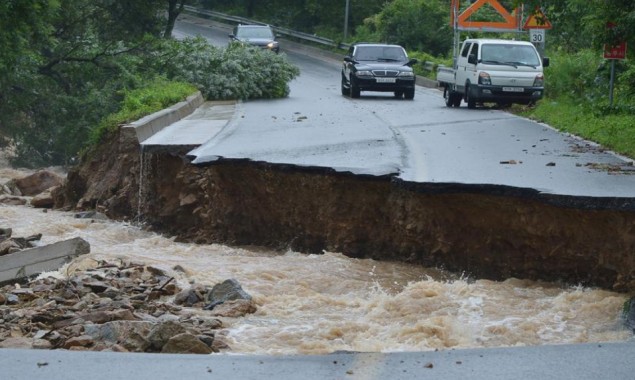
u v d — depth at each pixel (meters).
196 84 35.16
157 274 13.52
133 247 16.70
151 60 37.56
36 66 35.38
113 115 25.02
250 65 36.53
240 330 10.60
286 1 75.44
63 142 36.38
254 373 7.87
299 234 16.61
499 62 31.52
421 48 57.88
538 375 7.77
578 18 24.64
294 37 70.31
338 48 63.66
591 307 11.24
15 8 30.12
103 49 37.12
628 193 13.11
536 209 13.47
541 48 35.84
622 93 26.38
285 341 10.17
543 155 18.41
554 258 13.30
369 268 14.36
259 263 14.73
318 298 12.09
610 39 21.73
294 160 17.03
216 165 17.61
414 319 11.09
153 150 19.77
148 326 10.12
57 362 8.23
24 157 38.56
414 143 20.52
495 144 20.55
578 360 8.23
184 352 9.38
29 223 19.89
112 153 22.78
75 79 37.53
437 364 8.13
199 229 18.58
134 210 20.72
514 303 11.62
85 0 40.62
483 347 9.66
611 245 12.73
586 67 33.41
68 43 37.41
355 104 33.91
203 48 37.34
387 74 37.09
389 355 8.49
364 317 11.27
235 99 35.75
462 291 11.99
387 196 15.40
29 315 11.02
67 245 14.77
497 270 13.84
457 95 33.28
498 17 48.16
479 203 13.96
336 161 16.92
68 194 23.30
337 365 8.13
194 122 25.41
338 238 15.77
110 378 7.71
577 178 14.86
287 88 37.72
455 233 14.28
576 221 13.05
